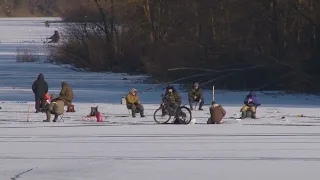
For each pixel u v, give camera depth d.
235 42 161.38
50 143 65.44
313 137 69.44
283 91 150.00
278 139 67.81
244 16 163.00
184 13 178.62
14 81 189.62
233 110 106.12
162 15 196.75
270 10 162.00
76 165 52.41
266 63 154.25
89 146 63.25
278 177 47.09
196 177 47.22
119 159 55.28
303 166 51.53
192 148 61.53
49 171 49.81
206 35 168.38
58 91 152.25
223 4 166.62
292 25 161.00
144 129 78.00
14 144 64.75
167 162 53.69
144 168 50.97
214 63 161.75
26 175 48.19
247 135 71.31
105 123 85.50
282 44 159.25
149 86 170.62
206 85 160.62
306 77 148.50
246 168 50.75
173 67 168.25
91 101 127.00
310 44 158.25
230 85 157.38
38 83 102.56
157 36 197.88
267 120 88.81
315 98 135.50
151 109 108.19
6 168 51.09
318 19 154.88
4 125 82.69
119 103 121.81
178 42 173.88
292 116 95.12
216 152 58.97
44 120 88.56
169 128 78.94
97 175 48.19
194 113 100.88
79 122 86.81
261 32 161.62
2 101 126.19
